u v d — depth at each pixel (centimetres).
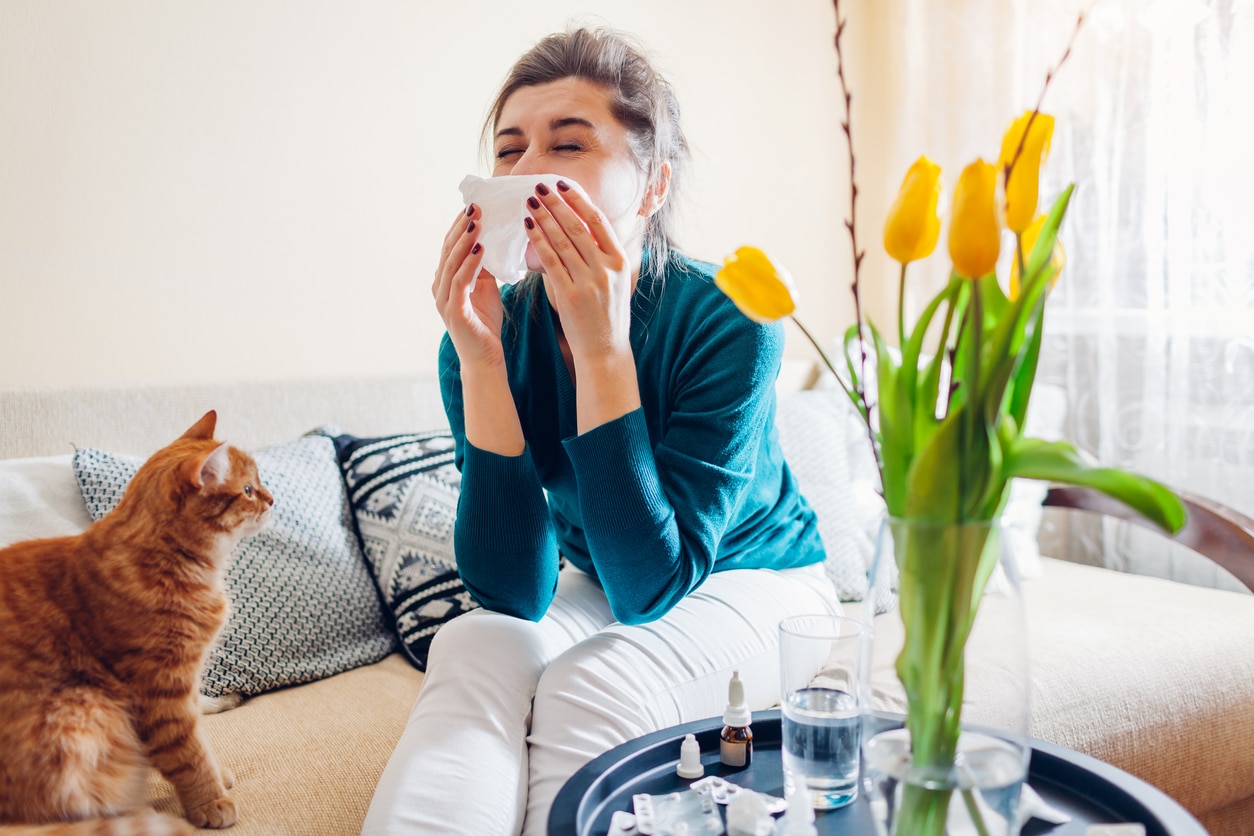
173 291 175
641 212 126
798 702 80
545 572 119
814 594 131
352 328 194
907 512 67
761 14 243
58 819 97
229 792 108
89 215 167
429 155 200
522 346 128
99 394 156
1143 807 76
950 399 68
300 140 186
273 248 185
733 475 111
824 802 80
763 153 245
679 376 119
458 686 104
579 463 104
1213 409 194
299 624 144
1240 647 147
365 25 192
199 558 111
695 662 112
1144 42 201
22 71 161
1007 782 67
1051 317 221
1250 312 187
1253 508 189
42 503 138
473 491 117
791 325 253
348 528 159
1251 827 151
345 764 114
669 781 88
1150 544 208
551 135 118
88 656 104
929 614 67
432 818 90
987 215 59
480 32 204
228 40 178
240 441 167
